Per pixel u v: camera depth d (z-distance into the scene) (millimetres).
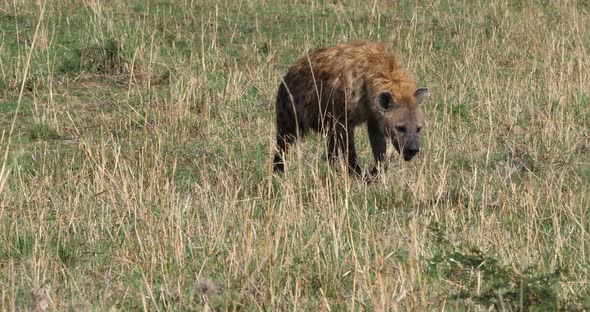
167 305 7805
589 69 16297
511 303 7301
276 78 16312
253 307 7547
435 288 8039
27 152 12938
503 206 10078
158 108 14477
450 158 12508
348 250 8969
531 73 16328
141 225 9297
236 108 15109
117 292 8109
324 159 12391
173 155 12852
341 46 12367
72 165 11812
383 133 12242
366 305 7598
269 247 8555
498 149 13211
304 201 10789
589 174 12086
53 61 16469
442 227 8938
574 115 14719
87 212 9969
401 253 8141
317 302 7871
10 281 8156
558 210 10250
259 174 11820
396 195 10477
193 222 9648
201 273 8469
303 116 12539
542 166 12227
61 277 8422
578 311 7133
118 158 10961
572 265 8664
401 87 12078
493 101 14898
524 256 8734
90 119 14680
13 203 10336
